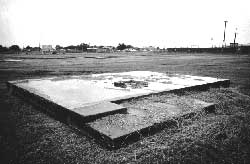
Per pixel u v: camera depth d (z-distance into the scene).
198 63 23.64
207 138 3.81
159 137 3.80
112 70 15.78
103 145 3.54
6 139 3.88
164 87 6.46
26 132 4.16
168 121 4.12
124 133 3.52
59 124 4.52
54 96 5.39
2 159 3.26
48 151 3.48
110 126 3.77
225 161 3.17
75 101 4.90
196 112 4.71
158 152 3.36
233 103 5.95
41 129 4.29
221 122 4.52
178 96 5.96
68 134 4.05
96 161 3.19
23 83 7.35
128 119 4.07
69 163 3.16
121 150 3.41
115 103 4.98
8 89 7.73
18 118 4.90
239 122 4.55
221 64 22.11
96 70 15.74
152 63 23.48
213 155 3.32
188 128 4.17
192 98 5.97
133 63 23.41
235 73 13.98
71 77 8.82
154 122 3.95
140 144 3.57
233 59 32.16
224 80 8.09
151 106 4.90
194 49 80.00
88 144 3.65
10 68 16.75
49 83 7.33
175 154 3.32
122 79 8.27
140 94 5.52
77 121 4.12
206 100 5.96
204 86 7.20
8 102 6.20
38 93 5.74
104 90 6.09
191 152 3.39
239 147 3.55
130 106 4.88
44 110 5.29
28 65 19.86
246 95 6.94
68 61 26.31
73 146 3.61
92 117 3.98
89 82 7.52
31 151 3.48
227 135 3.96
